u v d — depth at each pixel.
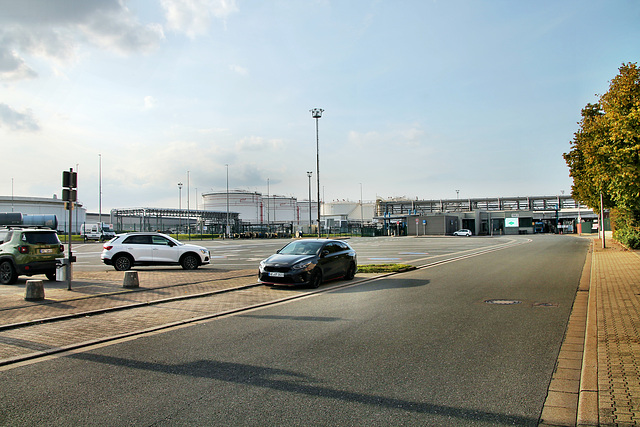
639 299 9.84
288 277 12.40
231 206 99.88
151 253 17.78
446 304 9.71
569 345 6.30
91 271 17.64
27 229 13.83
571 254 25.58
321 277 13.12
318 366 5.41
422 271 17.12
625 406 4.09
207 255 18.73
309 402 4.31
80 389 4.76
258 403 4.30
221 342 6.66
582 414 3.94
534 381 4.85
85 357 6.02
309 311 9.13
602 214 29.77
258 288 12.95
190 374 5.20
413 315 8.51
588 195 28.05
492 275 15.40
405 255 27.22
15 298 10.76
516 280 13.96
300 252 13.39
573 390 4.58
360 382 4.85
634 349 5.94
